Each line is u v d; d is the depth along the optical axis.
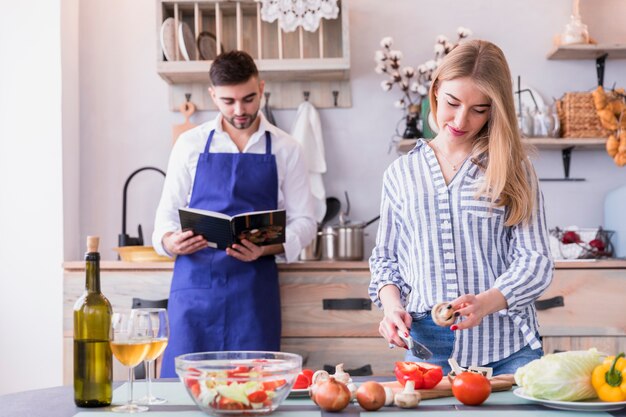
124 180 3.81
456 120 1.87
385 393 1.39
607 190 3.79
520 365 1.81
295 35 3.82
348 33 3.52
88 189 3.81
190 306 2.86
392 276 1.95
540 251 1.82
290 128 3.82
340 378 1.53
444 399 1.49
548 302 3.19
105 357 1.45
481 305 1.66
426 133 3.56
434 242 1.88
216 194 2.96
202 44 3.64
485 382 1.41
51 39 3.59
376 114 3.81
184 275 2.89
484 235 1.86
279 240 2.83
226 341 2.87
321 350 3.22
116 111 3.83
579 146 3.66
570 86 3.80
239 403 1.31
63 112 3.61
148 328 1.43
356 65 3.81
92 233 3.80
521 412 1.35
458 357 1.83
